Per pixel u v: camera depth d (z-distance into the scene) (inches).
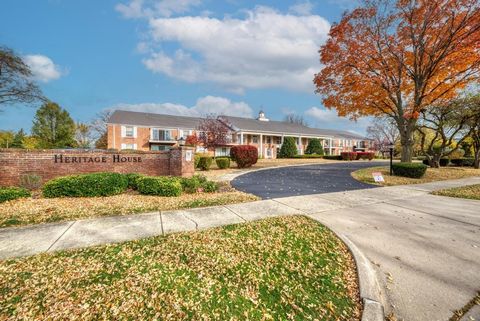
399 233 168.2
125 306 85.0
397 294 100.4
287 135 1471.5
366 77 541.0
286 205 244.1
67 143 1402.6
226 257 124.1
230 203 246.1
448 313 89.7
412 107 546.9
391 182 420.2
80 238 145.6
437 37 486.6
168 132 1211.9
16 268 108.4
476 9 433.4
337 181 433.4
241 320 81.8
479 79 494.9
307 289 101.0
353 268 119.2
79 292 91.9
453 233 168.9
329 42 566.3
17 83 778.2
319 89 615.5
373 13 508.1
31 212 196.1
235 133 1330.0
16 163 303.6
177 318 80.9
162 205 229.1
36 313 80.4
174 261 118.2
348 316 87.1
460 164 842.2
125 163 370.3
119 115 1184.8
